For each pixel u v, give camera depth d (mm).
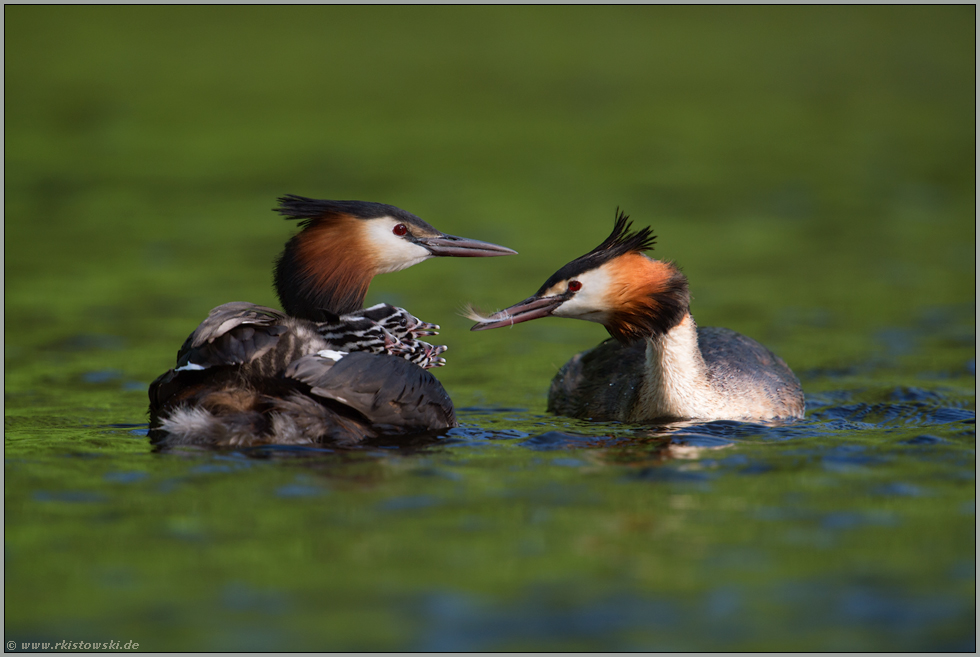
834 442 10602
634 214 25328
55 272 20453
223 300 18672
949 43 45219
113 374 14344
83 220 24672
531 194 27109
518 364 15633
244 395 10156
